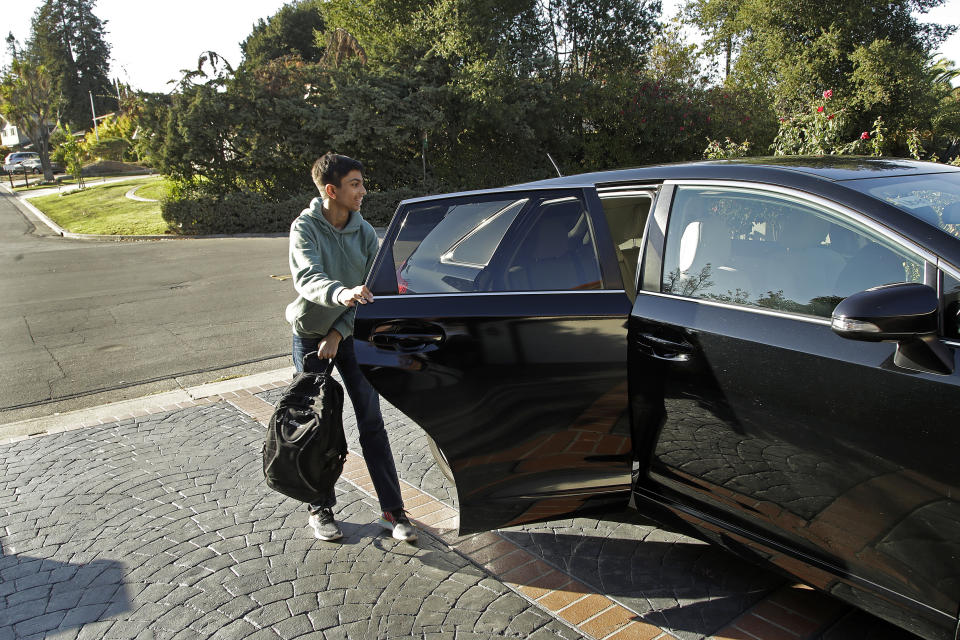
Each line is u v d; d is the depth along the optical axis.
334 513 3.47
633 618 2.53
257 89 20.14
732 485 2.34
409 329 2.67
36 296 10.72
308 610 2.66
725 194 2.48
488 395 2.58
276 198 20.83
